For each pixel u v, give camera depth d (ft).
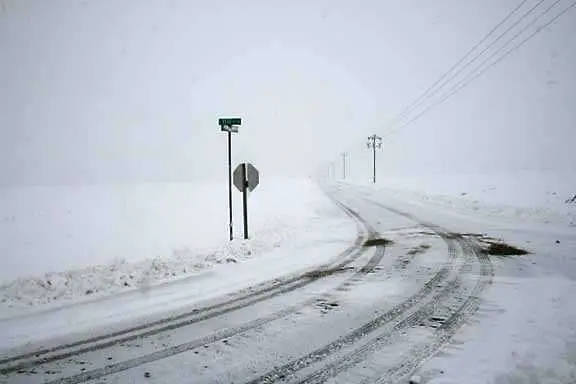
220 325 18.13
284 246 39.11
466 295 21.27
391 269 27.91
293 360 14.46
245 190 41.27
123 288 25.54
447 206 78.64
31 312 21.15
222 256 33.53
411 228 49.03
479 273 25.90
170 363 14.53
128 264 31.68
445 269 27.32
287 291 23.36
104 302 22.56
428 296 21.34
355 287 23.66
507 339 15.52
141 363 14.62
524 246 34.71
